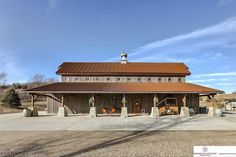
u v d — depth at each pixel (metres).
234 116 25.39
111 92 25.66
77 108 30.02
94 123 18.66
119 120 21.23
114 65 34.56
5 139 11.28
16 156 7.97
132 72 31.30
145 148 9.05
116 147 9.29
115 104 30.17
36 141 10.69
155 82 30.89
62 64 34.31
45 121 20.50
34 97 30.06
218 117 23.97
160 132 13.46
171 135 12.28
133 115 27.48
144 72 31.36
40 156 7.94
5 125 17.47
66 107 30.02
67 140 10.93
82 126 16.66
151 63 35.75
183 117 24.02
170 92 25.77
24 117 25.08
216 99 52.75
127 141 10.60
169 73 31.42
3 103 44.31
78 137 11.80
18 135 12.56
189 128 15.18
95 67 33.28
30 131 14.19
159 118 23.09
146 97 30.31
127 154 8.13
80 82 30.50
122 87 27.36
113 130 14.45
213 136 11.84
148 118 23.19
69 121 20.44
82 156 7.93
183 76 31.89
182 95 30.08
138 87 27.47
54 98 30.02
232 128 15.11
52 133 13.27
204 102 53.12
